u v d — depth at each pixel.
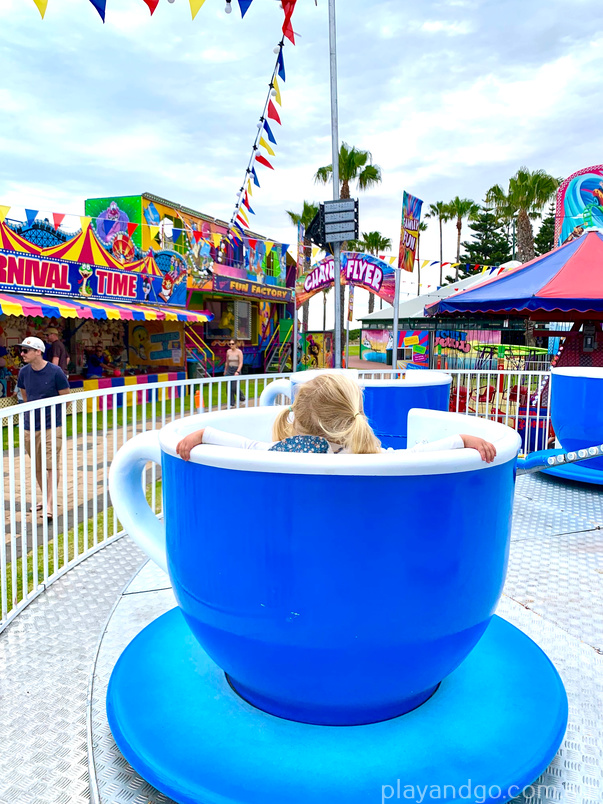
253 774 1.60
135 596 2.99
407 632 1.57
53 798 1.73
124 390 4.08
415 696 1.83
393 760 1.64
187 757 1.66
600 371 4.66
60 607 3.00
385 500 1.47
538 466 3.39
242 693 1.94
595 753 1.84
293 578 1.52
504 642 2.28
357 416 1.79
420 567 1.53
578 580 3.18
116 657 2.41
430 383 4.29
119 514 2.12
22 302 10.21
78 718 2.09
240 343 22.31
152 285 14.91
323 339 25.91
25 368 5.17
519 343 26.28
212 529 1.60
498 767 1.61
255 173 7.07
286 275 25.80
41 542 4.32
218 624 1.66
